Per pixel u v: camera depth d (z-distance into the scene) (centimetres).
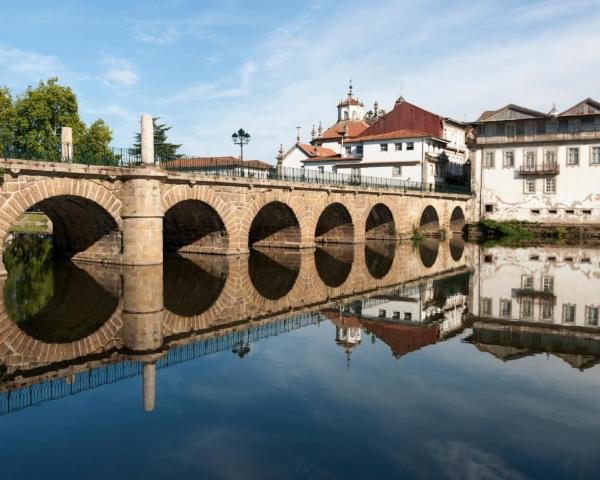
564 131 5906
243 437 841
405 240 5166
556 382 1100
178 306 1805
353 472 734
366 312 1816
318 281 2453
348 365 1216
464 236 6175
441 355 1302
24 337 1406
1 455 788
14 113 4825
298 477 720
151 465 757
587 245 4775
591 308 1900
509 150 6197
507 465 753
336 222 4644
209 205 3106
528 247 4528
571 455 781
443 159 6606
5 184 2205
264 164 5738
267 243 4153
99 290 2059
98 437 845
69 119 5022
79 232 2933
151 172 2588
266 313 1742
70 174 2398
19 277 2344
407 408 956
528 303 1998
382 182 5184
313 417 916
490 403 984
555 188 5962
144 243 2639
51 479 719
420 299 2072
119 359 1236
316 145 7831
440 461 763
